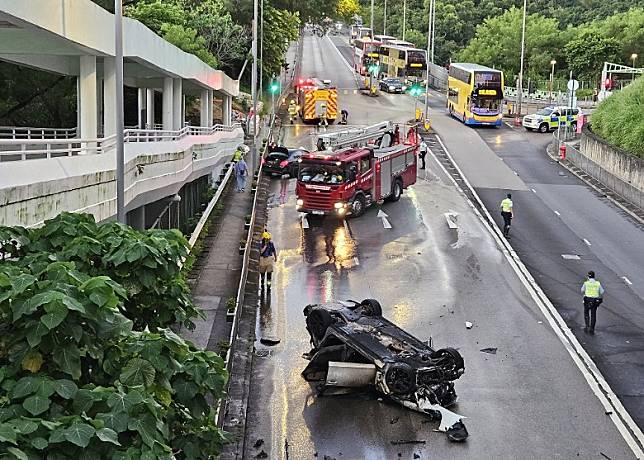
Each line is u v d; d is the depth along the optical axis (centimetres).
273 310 2375
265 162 4447
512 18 10331
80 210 1728
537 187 4297
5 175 1377
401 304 2452
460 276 2750
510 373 1958
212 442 839
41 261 831
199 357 822
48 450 579
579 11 11694
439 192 4088
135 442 629
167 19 5675
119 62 1625
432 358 1773
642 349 2142
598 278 2784
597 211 3803
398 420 1675
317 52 12512
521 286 2664
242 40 6669
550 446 1596
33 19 1817
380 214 3600
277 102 7488
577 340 2197
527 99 8606
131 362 729
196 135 3850
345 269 2802
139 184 2280
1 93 3888
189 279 2456
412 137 4666
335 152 3541
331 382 1741
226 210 3572
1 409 614
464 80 6556
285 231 3284
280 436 1598
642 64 9094
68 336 655
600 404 1800
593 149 4753
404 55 8700
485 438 1614
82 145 2423
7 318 649
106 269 880
